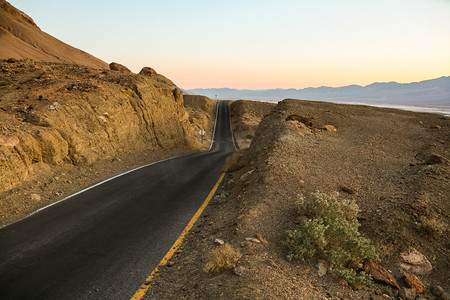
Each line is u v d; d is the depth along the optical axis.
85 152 13.48
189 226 7.45
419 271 5.11
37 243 6.13
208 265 4.81
